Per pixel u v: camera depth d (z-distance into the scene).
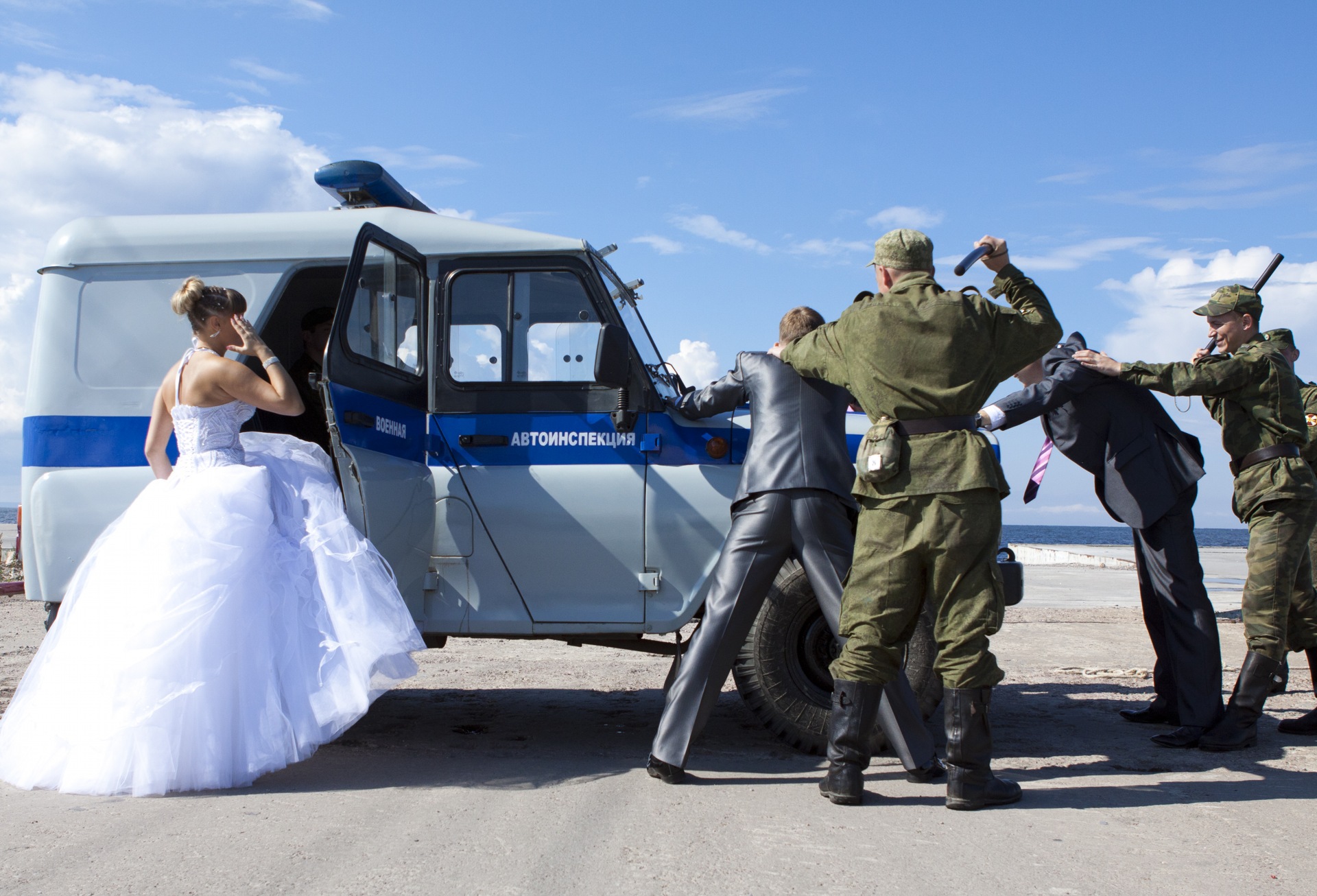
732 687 6.47
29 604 10.44
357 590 3.77
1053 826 3.16
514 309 4.64
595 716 5.33
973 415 3.38
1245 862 2.82
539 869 2.67
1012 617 10.54
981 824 3.18
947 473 3.28
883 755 4.29
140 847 2.80
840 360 3.58
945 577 3.31
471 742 4.54
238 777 3.53
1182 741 4.49
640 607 4.46
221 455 3.83
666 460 4.52
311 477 4.03
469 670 6.97
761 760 4.19
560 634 4.50
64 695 3.54
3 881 2.50
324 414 5.30
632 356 4.55
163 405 4.00
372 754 4.19
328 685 3.72
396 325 4.39
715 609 3.79
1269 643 4.41
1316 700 5.91
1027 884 2.61
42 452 4.47
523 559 4.49
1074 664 7.43
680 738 3.71
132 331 4.56
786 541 3.80
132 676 3.45
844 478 3.87
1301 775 3.96
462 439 4.56
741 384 4.12
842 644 4.21
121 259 4.61
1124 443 4.65
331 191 5.13
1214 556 25.58
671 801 3.43
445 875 2.60
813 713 4.20
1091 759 4.26
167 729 3.42
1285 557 4.42
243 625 3.58
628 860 2.75
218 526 3.60
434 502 4.53
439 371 4.60
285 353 5.29
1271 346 4.61
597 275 4.64
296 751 3.62
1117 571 19.41
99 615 3.58
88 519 4.42
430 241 4.68
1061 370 4.56
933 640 4.26
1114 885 2.62
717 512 4.48
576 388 4.57
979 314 3.34
